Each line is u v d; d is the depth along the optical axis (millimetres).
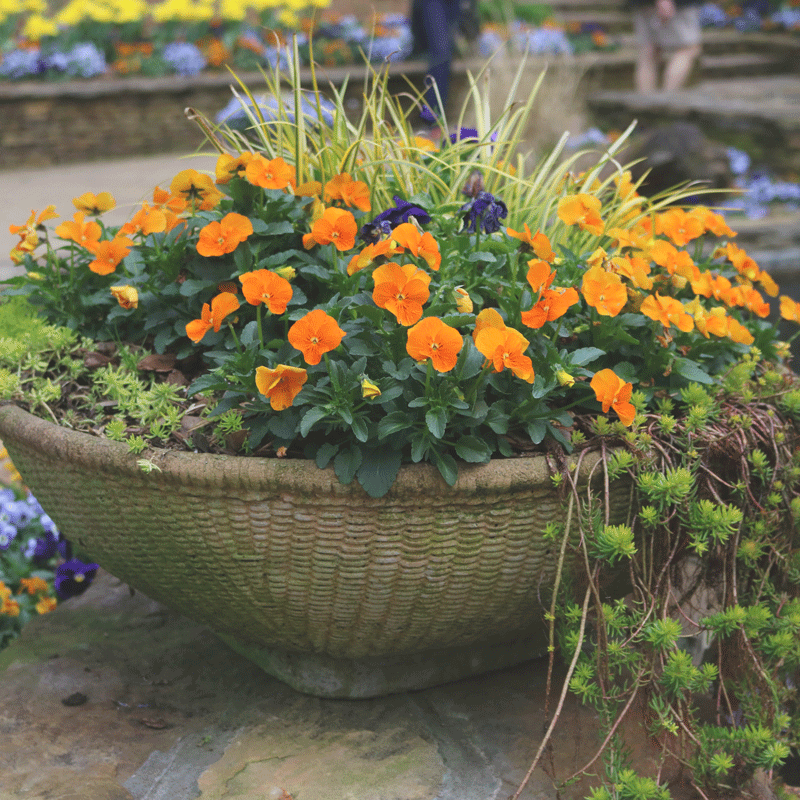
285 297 1438
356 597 1462
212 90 7633
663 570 1485
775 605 1636
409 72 7852
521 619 1621
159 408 1548
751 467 1550
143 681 1830
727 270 1984
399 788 1527
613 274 1528
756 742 1421
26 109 7020
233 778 1550
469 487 1361
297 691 1781
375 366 1491
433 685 1792
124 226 1759
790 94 6910
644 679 1521
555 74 6215
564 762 1598
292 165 1944
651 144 4441
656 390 1625
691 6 6629
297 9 8961
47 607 2238
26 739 1637
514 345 1354
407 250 1527
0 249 4516
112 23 8203
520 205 2039
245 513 1384
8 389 1630
